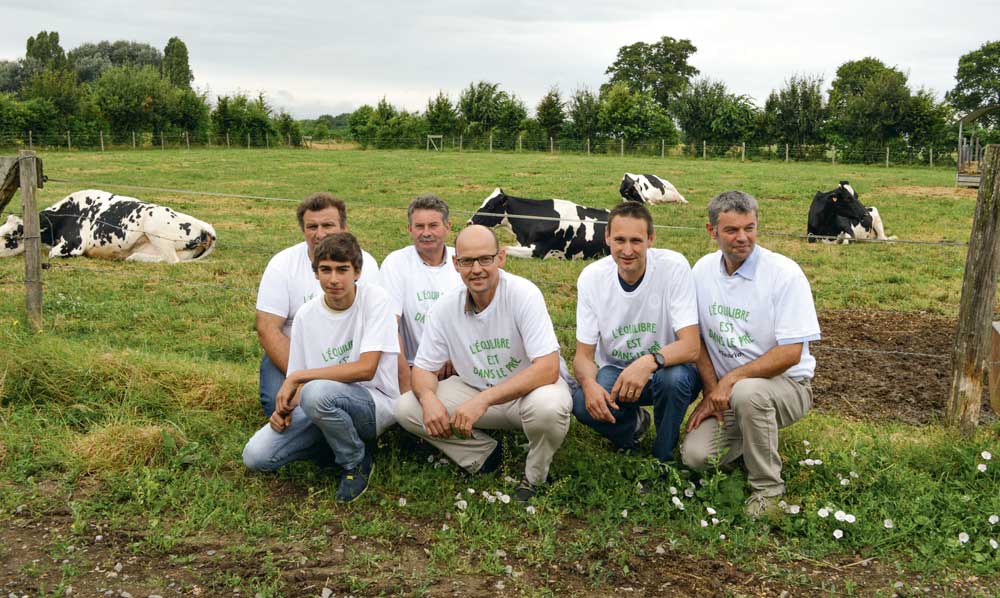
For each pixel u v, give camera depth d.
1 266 9.40
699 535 3.80
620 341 4.44
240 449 4.58
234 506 4.00
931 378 6.33
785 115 42.59
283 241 11.71
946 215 15.94
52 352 5.41
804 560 3.67
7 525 3.80
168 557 3.56
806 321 4.09
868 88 40.72
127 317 7.39
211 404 5.14
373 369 4.17
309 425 4.22
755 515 3.96
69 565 3.44
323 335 4.27
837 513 3.73
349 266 4.08
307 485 4.25
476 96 46.94
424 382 4.26
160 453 4.49
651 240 4.24
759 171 29.05
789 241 12.55
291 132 47.59
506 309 4.17
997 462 4.36
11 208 14.45
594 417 4.20
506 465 4.41
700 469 4.27
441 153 39.72
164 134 45.31
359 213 14.84
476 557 3.64
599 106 45.59
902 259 10.88
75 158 30.84
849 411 5.64
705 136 43.97
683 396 4.23
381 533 3.81
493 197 11.91
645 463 4.29
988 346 4.84
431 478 4.29
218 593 3.31
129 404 5.03
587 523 3.96
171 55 91.56
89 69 85.19
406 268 4.88
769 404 4.03
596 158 37.97
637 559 3.62
